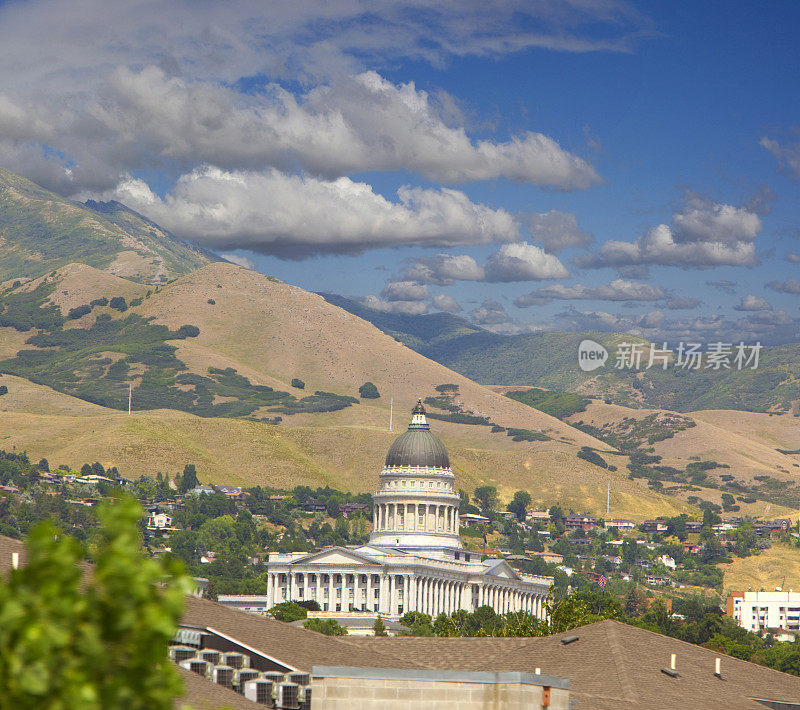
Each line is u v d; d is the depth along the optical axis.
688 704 85.50
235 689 69.88
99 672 26.30
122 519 27.70
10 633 25.75
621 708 80.19
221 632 76.31
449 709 61.84
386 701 62.12
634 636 100.94
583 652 96.62
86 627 26.38
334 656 79.62
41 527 27.06
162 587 28.20
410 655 100.94
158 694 26.59
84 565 65.12
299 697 69.38
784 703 92.88
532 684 61.66
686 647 102.50
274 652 75.75
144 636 26.58
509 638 104.88
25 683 25.42
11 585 26.30
